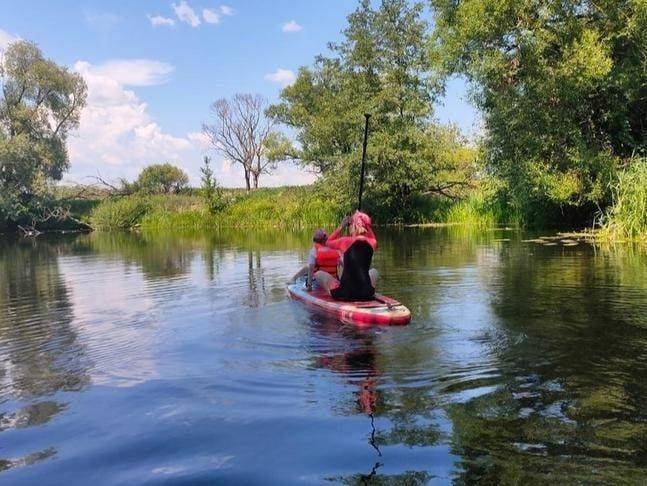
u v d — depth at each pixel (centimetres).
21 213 3519
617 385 448
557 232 2042
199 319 741
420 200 3059
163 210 3822
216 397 451
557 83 1712
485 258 1302
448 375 486
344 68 3012
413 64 2872
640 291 838
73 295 991
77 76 4100
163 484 317
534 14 1769
